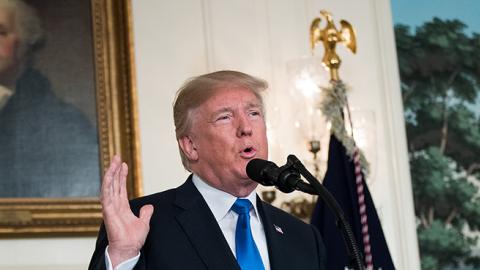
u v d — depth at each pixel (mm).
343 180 7059
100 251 3996
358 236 6898
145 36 7559
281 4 7891
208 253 4047
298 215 7324
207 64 7625
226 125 4227
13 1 7238
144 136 7363
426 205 7883
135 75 7301
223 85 4293
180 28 7645
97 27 7336
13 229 6801
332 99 7156
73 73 7250
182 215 4156
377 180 7770
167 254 4043
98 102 7230
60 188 7043
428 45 8141
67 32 7293
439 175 7953
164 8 7648
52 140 7109
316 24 7402
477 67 8180
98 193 7098
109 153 7156
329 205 3633
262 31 7785
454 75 8133
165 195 4309
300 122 7379
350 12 8016
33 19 7254
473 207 7953
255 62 7707
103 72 7277
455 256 7844
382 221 7695
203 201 4238
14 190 6957
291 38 7828
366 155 7316
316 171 7250
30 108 7121
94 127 7195
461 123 8070
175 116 4410
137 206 4250
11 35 7191
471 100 8125
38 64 7203
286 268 4184
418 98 8031
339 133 7090
